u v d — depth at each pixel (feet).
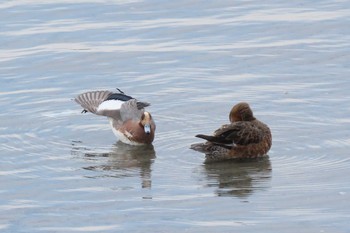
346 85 65.46
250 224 45.32
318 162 53.47
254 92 65.00
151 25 79.71
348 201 47.67
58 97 65.77
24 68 71.51
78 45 75.92
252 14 81.46
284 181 50.83
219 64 70.74
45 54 74.13
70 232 44.93
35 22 81.41
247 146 54.54
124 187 50.72
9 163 54.60
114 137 59.47
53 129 60.44
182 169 53.52
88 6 84.74
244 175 52.03
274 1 84.79
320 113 60.85
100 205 48.21
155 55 73.10
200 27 78.84
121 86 67.46
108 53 73.82
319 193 48.88
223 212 46.85
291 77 67.62
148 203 48.26
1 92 66.85
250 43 74.90
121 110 59.06
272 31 77.25
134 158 55.57
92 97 61.87
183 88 66.44
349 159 53.57
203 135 54.95
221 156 54.80
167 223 45.65
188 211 47.11
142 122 57.62
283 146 56.29
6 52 74.95
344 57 71.05
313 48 73.15
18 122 61.52
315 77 67.36
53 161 55.06
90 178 52.21
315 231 44.32
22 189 50.65
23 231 45.29
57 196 49.60
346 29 76.89
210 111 62.23
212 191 49.70
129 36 77.51
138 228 45.16
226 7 83.56
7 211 47.70
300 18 79.87
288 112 61.26
